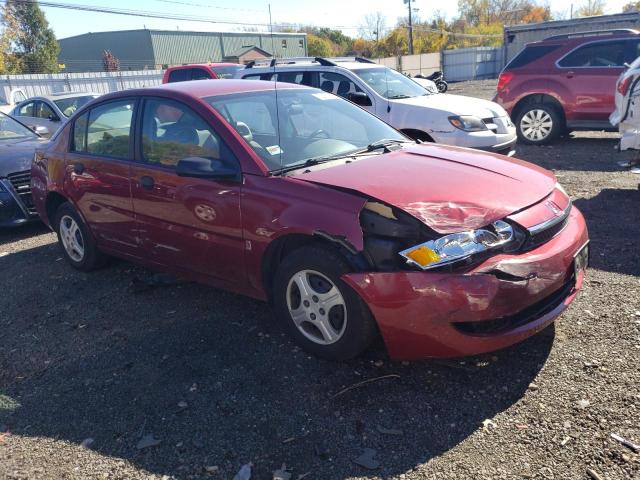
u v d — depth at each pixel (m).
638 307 3.80
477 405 2.97
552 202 3.45
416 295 2.94
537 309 3.17
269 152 3.78
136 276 5.16
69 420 3.10
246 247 3.66
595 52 9.85
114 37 54.81
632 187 7.01
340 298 3.25
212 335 3.91
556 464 2.51
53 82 30.94
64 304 4.66
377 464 2.61
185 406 3.13
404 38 60.06
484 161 3.85
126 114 4.57
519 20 83.62
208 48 55.56
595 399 2.91
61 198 5.40
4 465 2.78
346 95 8.45
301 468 2.62
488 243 3.01
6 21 51.38
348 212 3.17
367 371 3.35
